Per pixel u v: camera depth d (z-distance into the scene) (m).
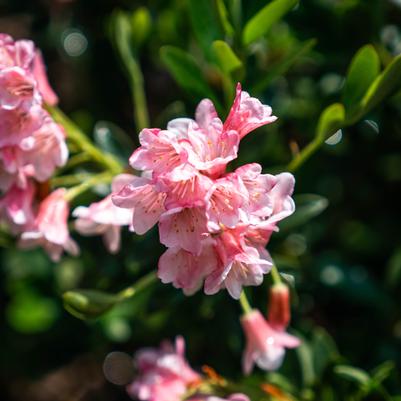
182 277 0.62
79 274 0.94
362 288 0.86
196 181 0.60
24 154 0.67
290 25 0.80
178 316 0.78
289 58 0.72
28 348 0.98
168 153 0.60
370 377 0.74
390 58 0.79
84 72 0.96
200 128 0.61
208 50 0.72
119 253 0.77
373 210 0.92
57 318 0.96
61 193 0.70
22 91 0.66
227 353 0.83
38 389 1.10
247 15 0.71
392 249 0.91
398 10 0.82
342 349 0.86
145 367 0.75
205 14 0.72
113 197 0.61
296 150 0.72
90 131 0.94
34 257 0.97
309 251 0.87
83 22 0.94
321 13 0.80
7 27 1.02
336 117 0.69
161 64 0.88
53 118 0.70
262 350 0.70
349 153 0.88
